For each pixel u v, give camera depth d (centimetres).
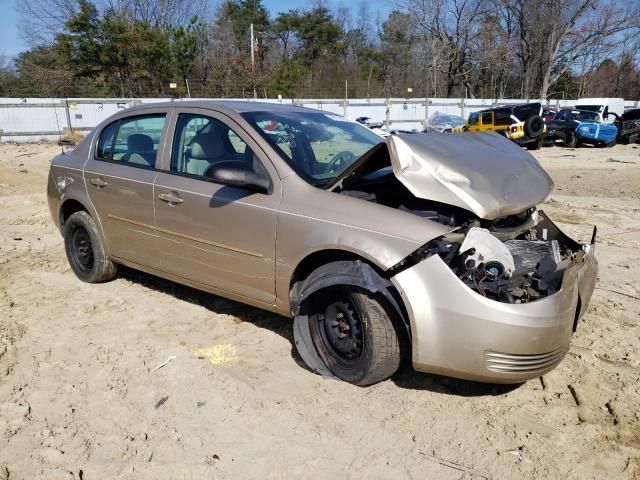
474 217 337
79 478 267
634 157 1861
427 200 345
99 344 397
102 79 3416
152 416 315
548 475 273
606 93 6138
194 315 448
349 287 324
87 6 3334
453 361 301
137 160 448
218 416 315
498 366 297
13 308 460
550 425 311
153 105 455
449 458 284
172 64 3506
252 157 375
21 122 2277
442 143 360
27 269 562
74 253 521
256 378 353
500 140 416
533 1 4888
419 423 311
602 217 841
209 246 392
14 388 340
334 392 336
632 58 5788
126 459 280
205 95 3569
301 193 350
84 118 2381
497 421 314
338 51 5222
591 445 294
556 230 410
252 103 439
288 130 397
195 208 394
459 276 307
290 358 379
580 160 1780
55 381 348
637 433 302
